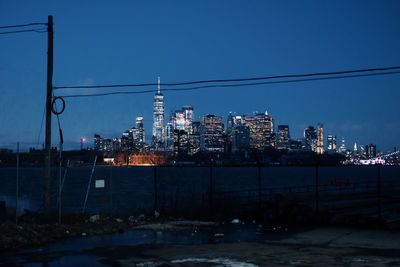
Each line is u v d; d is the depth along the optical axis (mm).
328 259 12484
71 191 81500
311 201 29547
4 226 16250
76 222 20359
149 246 14758
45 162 21094
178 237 17000
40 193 76625
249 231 19172
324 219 22031
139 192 76000
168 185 84938
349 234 18188
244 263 11906
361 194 36750
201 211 25234
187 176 142500
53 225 18172
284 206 24391
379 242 15898
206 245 15055
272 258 12641
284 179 150375
